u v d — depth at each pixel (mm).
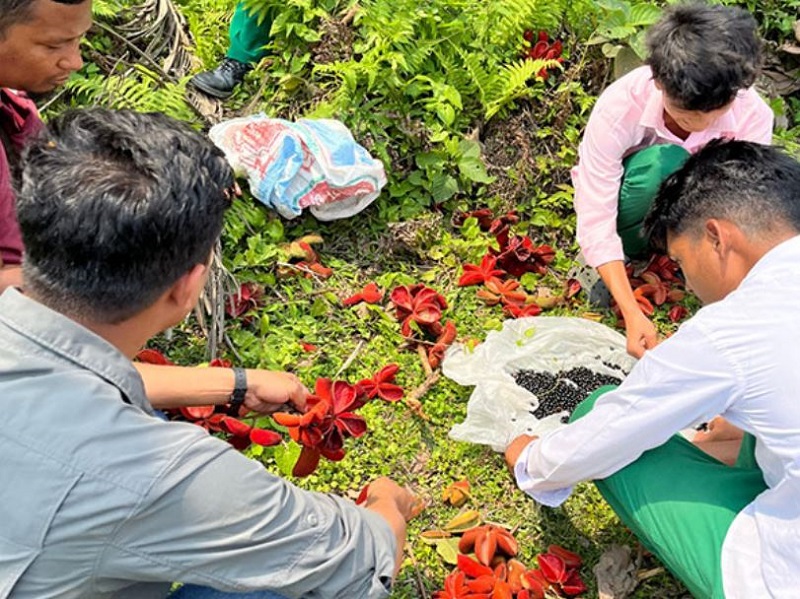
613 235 2918
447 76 3699
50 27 1896
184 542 1424
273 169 3168
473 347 2957
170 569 1445
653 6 3857
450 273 3320
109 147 1410
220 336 2885
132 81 3371
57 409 1352
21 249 2260
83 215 1330
